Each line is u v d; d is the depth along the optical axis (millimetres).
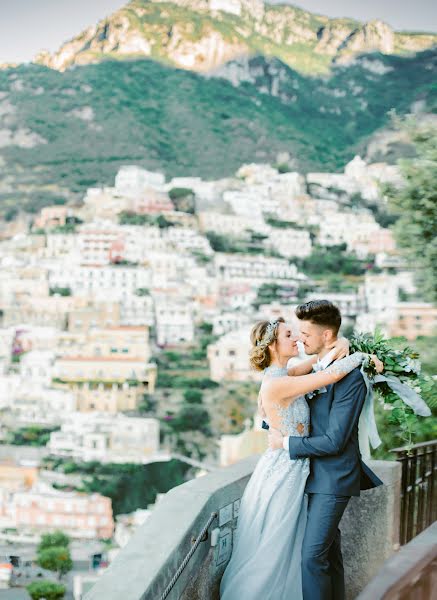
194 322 52219
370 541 2980
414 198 7863
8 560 39688
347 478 2445
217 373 49906
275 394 2498
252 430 48438
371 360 2527
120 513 45281
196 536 2213
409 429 2779
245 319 52375
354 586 2990
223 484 2541
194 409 49062
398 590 1048
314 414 2559
